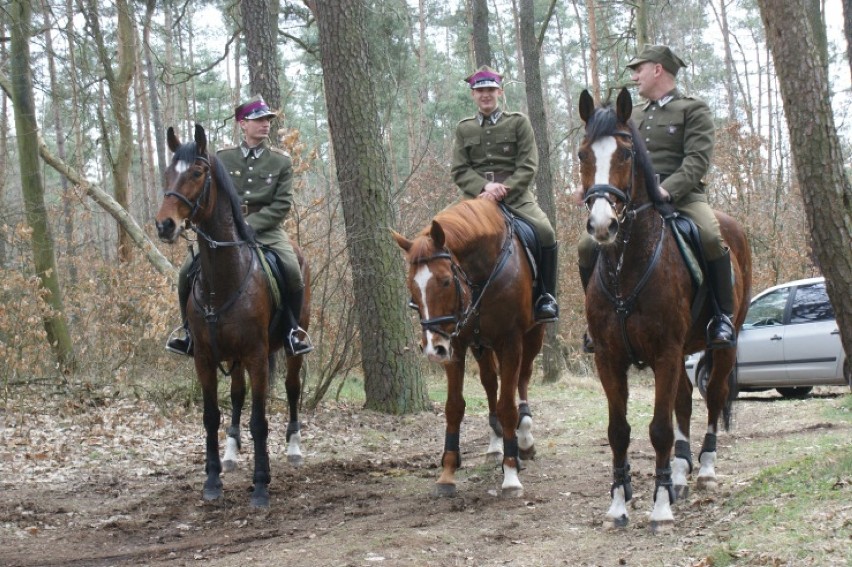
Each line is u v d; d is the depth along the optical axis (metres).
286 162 8.04
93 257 14.95
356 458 9.12
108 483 7.74
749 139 19.86
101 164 34.22
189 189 6.49
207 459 7.21
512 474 6.80
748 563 4.25
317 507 6.84
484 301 6.64
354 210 11.92
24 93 13.91
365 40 12.01
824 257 5.96
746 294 7.13
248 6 14.27
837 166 5.92
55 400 11.28
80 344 13.09
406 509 6.59
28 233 12.22
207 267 6.82
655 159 6.45
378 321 11.98
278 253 7.73
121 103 17.31
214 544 5.83
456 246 6.30
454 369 6.93
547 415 12.27
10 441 9.01
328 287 12.59
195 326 6.98
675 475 6.18
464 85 32.94
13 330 11.13
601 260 5.57
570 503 6.45
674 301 5.43
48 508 6.85
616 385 5.61
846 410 10.52
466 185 7.88
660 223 5.57
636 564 4.61
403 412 11.96
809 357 12.63
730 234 6.99
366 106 11.95
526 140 7.75
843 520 4.53
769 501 5.26
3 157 20.84
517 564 4.85
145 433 9.89
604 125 5.18
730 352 6.77
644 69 6.52
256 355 7.02
